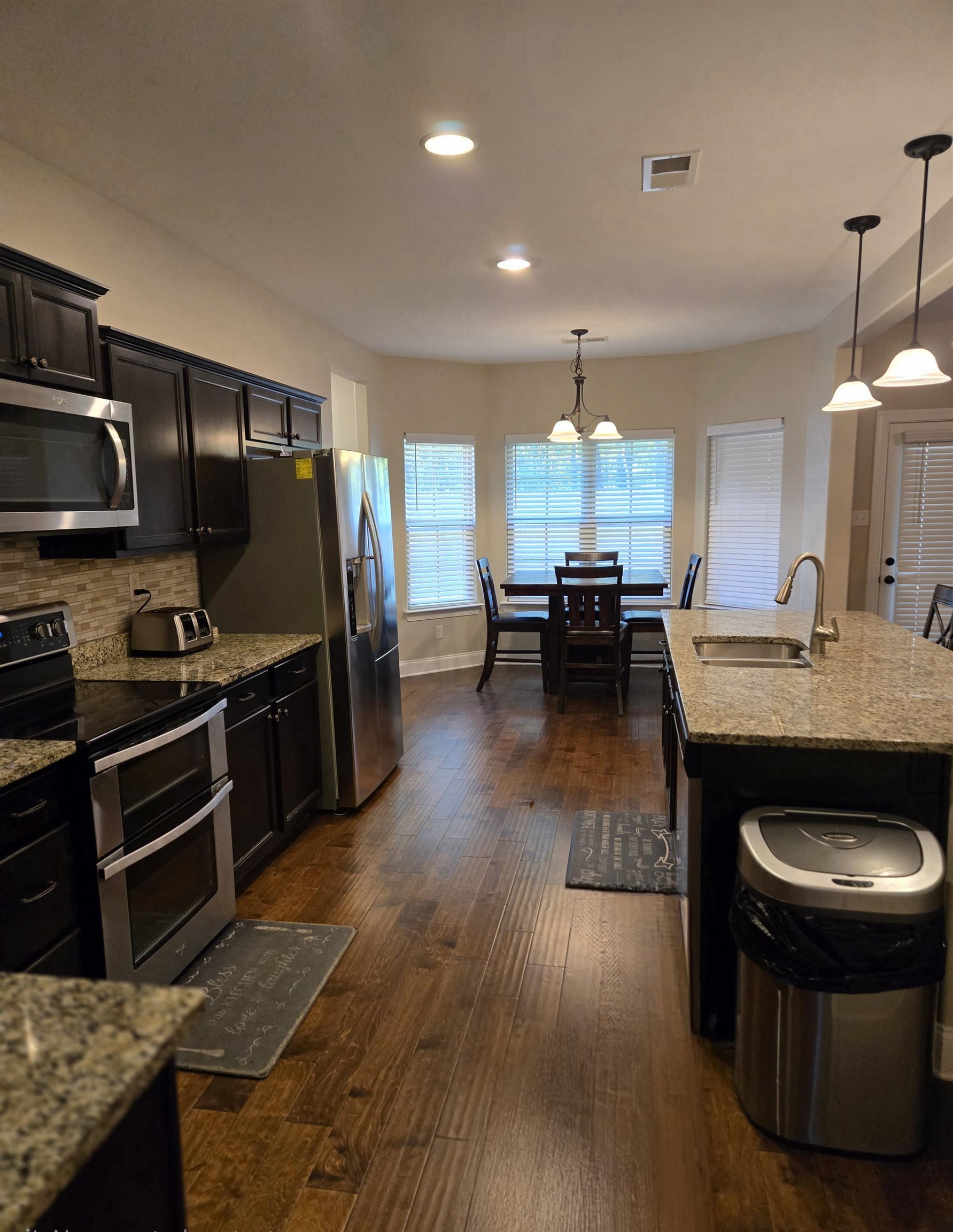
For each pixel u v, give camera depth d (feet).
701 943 6.64
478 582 22.47
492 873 9.78
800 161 8.79
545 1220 4.97
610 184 9.35
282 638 11.02
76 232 8.93
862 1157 5.48
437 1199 5.13
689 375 20.93
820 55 6.68
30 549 8.34
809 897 5.31
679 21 6.17
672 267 12.82
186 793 7.69
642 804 11.87
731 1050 6.56
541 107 7.49
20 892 5.68
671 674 10.18
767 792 6.52
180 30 6.16
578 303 15.07
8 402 6.39
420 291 13.91
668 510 21.56
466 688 19.90
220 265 12.07
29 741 6.23
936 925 5.29
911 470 17.47
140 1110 2.80
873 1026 5.31
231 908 8.62
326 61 6.63
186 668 9.04
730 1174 5.33
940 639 12.12
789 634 10.43
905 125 7.93
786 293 14.65
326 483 11.04
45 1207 1.88
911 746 5.74
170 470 9.39
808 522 18.11
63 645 8.00
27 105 7.23
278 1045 6.64
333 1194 5.18
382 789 12.80
